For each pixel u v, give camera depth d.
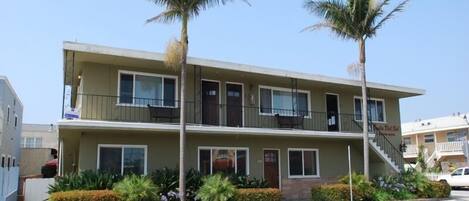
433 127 41.94
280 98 21.73
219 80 20.02
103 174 15.52
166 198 15.98
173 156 18.27
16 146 31.89
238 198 15.81
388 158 22.56
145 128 16.27
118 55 16.16
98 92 17.17
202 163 18.86
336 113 23.53
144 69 18.22
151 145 17.89
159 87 18.45
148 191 14.62
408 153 41.62
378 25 20.53
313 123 22.45
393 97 26.09
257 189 16.50
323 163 22.25
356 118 24.19
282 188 20.34
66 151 22.70
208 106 19.53
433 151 42.19
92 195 13.91
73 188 14.80
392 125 25.66
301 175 21.50
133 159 17.47
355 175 19.41
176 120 18.28
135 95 17.86
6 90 25.53
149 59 16.73
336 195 17.97
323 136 20.75
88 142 16.73
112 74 17.56
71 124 15.21
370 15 20.11
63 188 14.77
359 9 20.23
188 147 18.61
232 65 18.55
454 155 38.19
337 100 23.75
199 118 18.88
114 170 16.61
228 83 20.28
